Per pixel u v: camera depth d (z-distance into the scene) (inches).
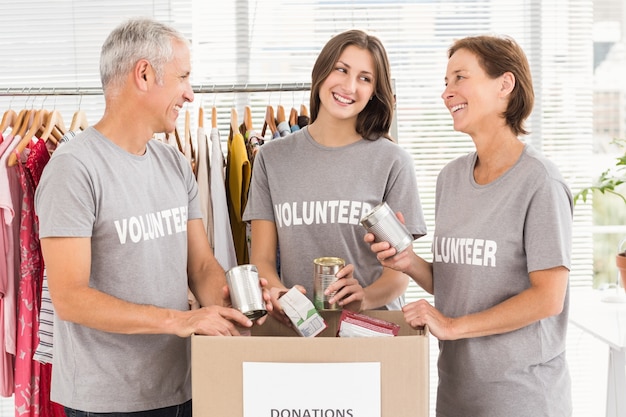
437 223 72.6
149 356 68.9
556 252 63.4
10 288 87.6
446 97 70.4
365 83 76.4
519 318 63.8
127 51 65.3
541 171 64.9
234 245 93.1
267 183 81.4
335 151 78.8
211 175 90.2
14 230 88.0
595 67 122.0
